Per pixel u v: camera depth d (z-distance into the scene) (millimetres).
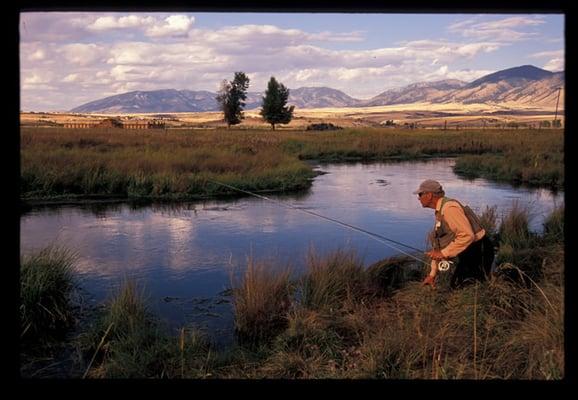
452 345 4238
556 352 3721
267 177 17422
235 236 9945
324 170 23734
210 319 5754
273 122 74625
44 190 14336
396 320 4887
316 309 5695
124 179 15359
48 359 4742
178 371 4324
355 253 7133
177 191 14992
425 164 27109
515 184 17984
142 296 6168
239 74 69188
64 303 5875
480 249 5465
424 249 8820
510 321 4469
